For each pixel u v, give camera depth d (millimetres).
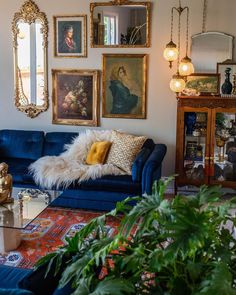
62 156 4852
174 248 1510
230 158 4809
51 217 4234
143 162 4184
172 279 1594
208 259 1654
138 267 1576
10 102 5555
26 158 5156
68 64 5281
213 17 4820
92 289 1546
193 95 4656
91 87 5258
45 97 5410
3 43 5422
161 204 1708
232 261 1670
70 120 5406
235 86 4812
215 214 1745
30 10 5223
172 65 4992
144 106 5164
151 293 1604
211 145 4727
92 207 4348
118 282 1489
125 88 5172
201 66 4918
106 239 1783
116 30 5074
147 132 5238
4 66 5480
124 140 4699
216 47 4855
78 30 5156
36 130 5535
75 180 4312
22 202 3629
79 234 1851
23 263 3230
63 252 1825
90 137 4930
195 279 1554
